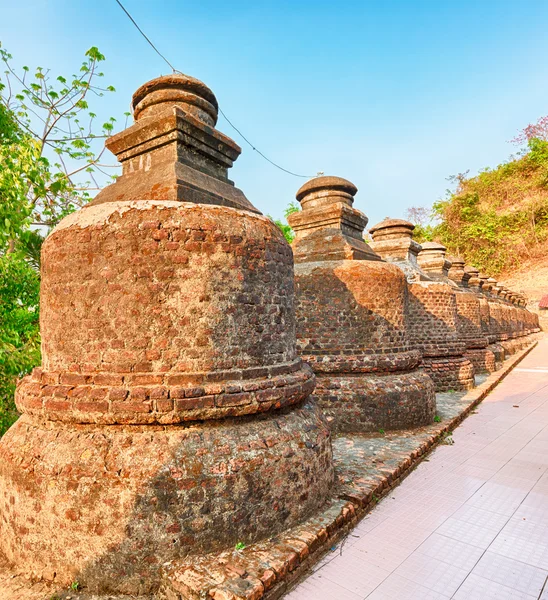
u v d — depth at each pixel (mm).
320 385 6859
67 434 3441
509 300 27125
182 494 3195
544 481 5090
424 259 13391
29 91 9234
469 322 13461
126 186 4398
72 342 3566
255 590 2836
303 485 3809
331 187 7938
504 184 43375
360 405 6676
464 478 5211
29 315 7219
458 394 9781
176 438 3354
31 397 3637
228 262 3697
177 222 3551
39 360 6699
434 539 3842
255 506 3445
